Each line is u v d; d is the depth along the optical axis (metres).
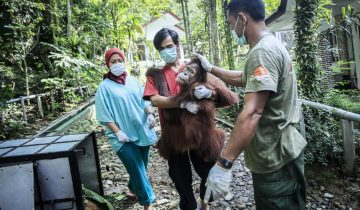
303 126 4.39
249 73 1.96
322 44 5.88
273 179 2.06
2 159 2.74
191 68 2.89
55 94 9.77
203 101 2.91
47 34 10.23
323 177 4.23
